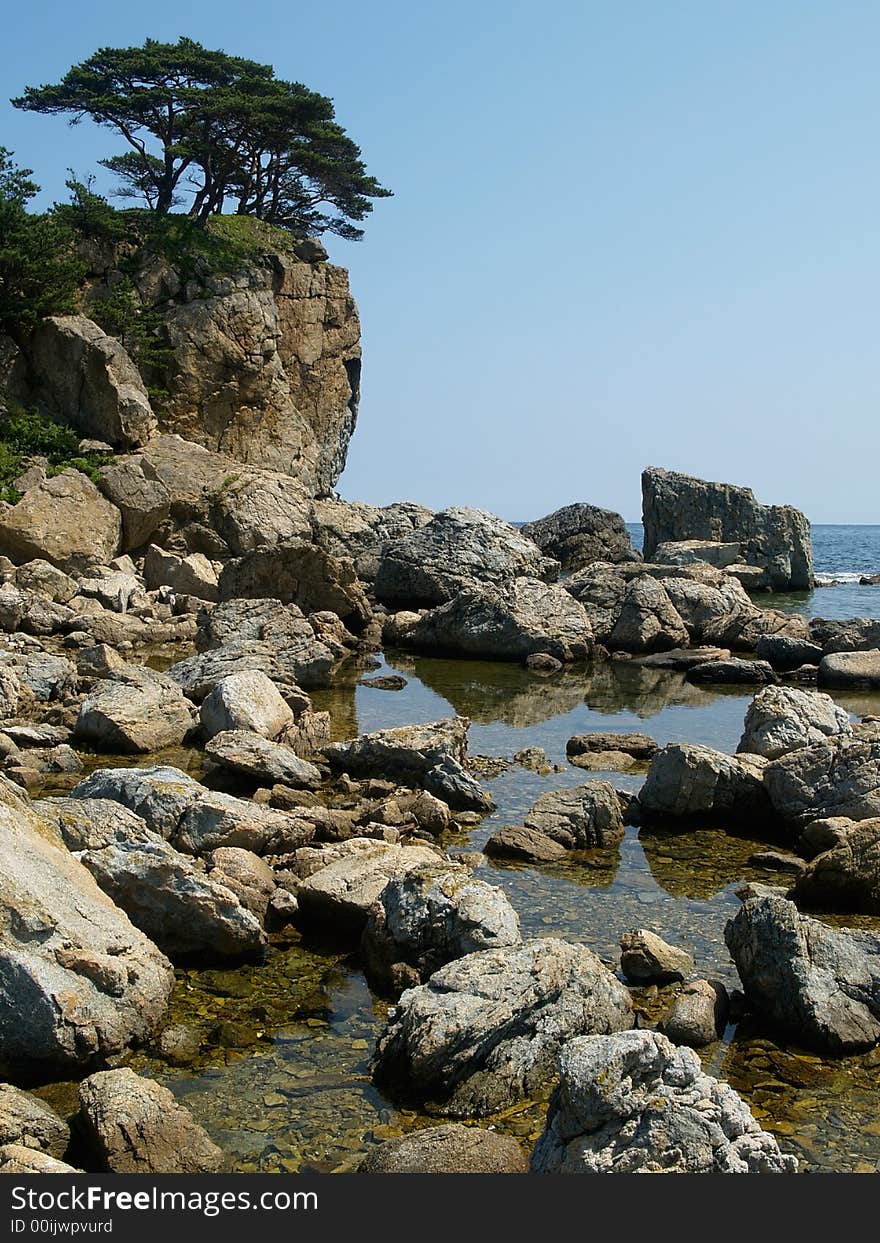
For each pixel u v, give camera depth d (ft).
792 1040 31.19
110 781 43.06
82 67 194.59
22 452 137.18
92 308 172.86
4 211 149.48
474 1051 27.76
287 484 146.82
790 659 104.88
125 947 31.07
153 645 98.37
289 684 75.92
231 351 185.68
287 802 48.85
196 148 195.11
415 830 47.62
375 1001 32.71
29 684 69.56
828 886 42.06
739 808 52.49
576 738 66.18
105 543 121.70
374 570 157.69
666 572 141.59
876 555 339.57
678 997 31.76
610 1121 22.88
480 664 103.14
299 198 229.45
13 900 29.71
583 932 38.22
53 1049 27.81
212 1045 29.86
